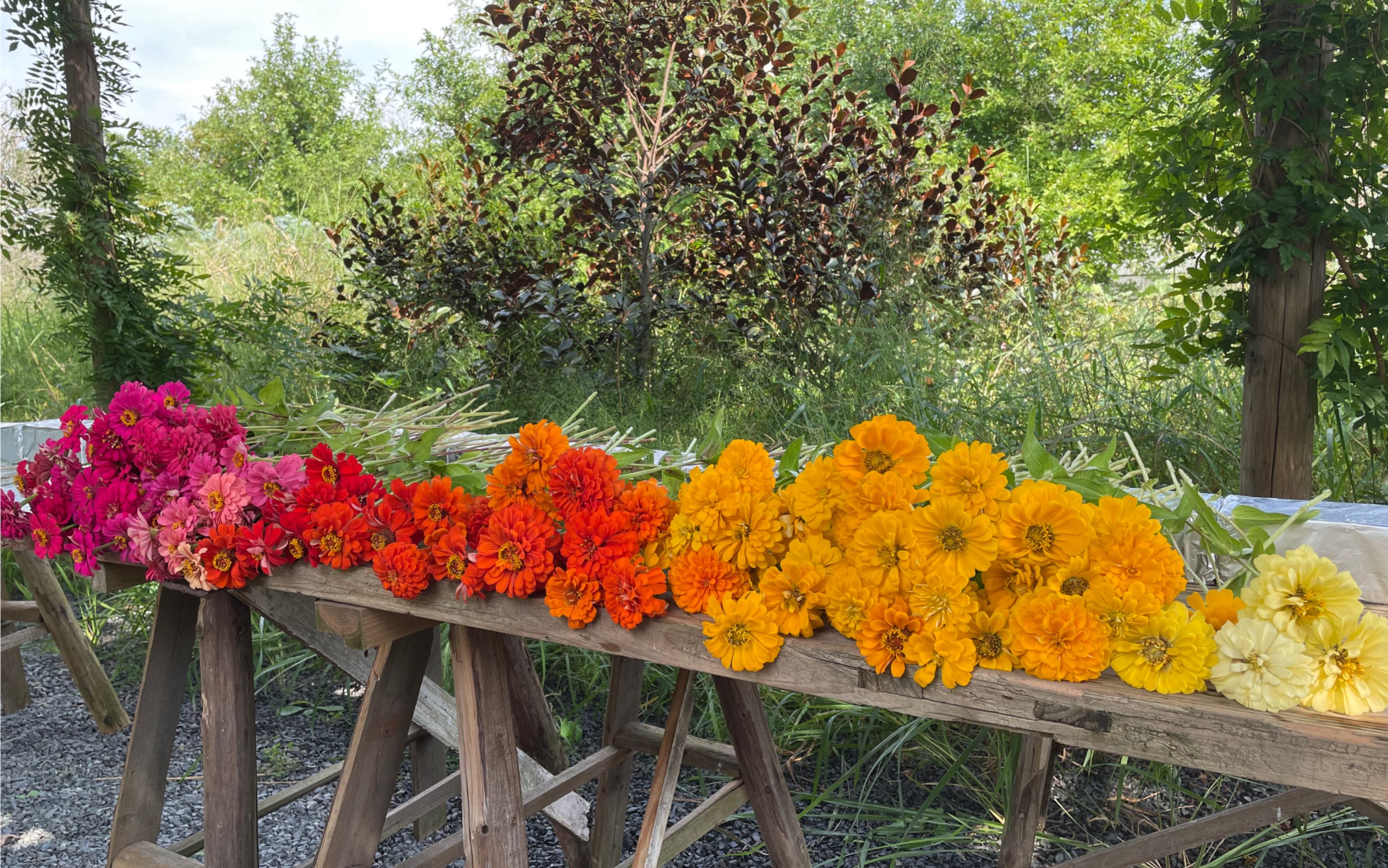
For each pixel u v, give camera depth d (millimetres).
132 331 4262
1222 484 2873
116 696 2900
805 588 1038
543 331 4852
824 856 2012
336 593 1446
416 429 2059
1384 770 790
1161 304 4484
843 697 1025
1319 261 2566
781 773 1606
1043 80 12773
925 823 2098
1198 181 2760
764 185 4645
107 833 2271
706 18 4762
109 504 1668
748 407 4289
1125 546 955
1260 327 2639
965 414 3311
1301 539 1285
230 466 1622
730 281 4758
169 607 1768
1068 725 910
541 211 5715
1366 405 2459
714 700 2518
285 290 5188
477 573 1255
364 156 13898
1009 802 1835
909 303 4199
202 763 2594
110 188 4230
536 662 2938
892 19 12945
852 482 1085
